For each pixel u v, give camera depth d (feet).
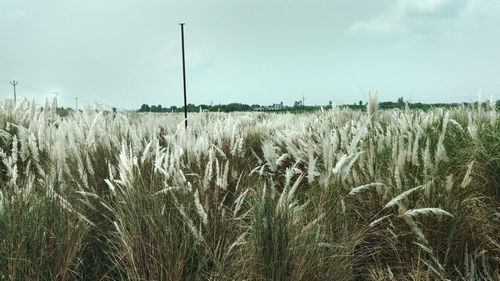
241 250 10.68
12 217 9.86
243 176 15.53
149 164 14.20
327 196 13.07
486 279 11.14
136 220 10.41
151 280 9.59
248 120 42.47
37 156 14.87
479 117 19.84
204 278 10.24
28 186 11.56
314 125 29.07
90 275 10.96
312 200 13.00
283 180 17.58
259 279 9.75
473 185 14.88
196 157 15.84
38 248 9.64
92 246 11.64
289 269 9.66
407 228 12.76
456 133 19.80
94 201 12.94
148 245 10.05
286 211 10.12
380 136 17.94
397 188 13.51
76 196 12.52
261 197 10.59
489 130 17.89
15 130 20.97
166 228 10.12
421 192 13.33
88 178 14.23
